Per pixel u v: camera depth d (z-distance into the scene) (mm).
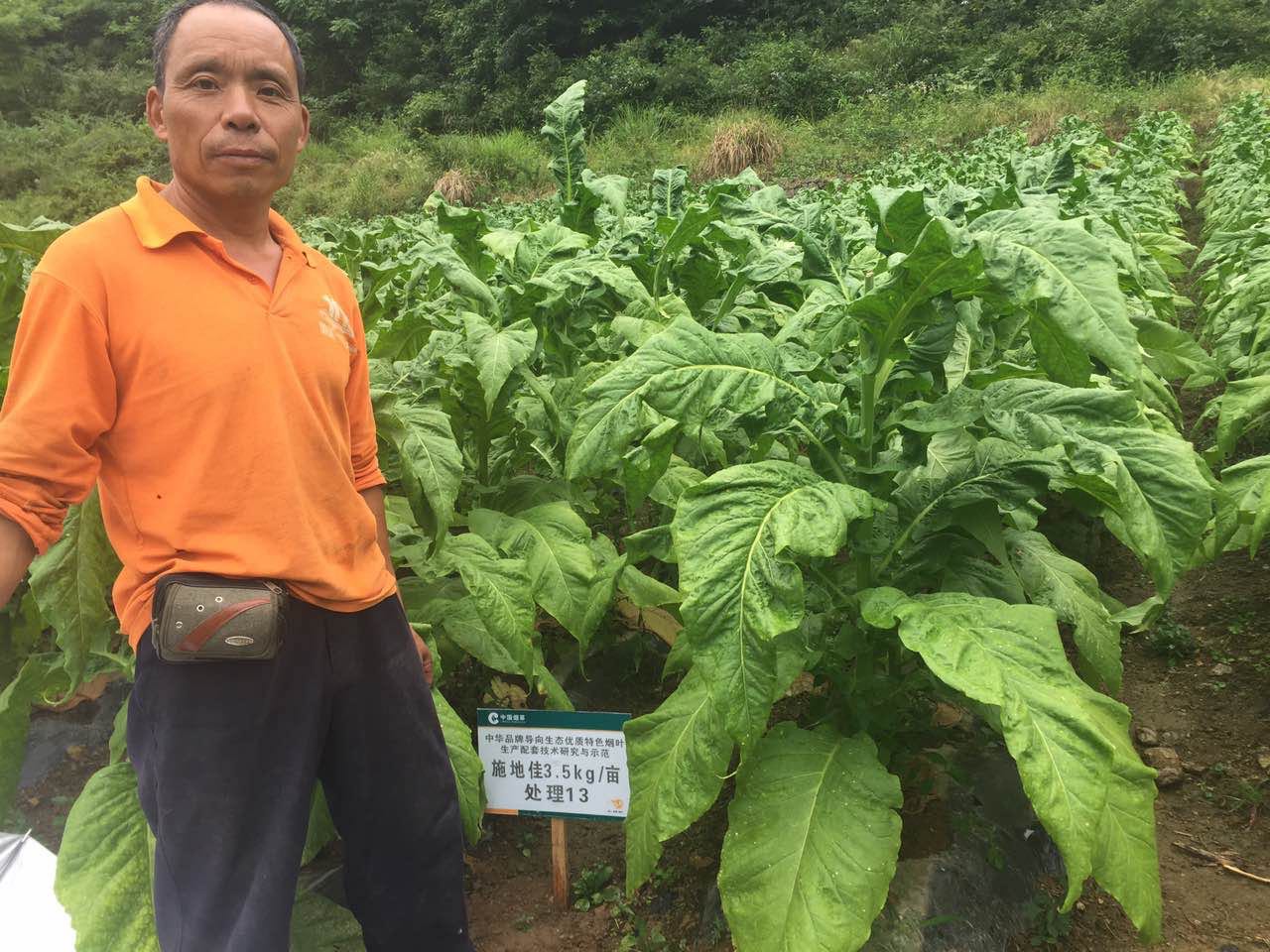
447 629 2623
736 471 2043
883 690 2338
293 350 1683
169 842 1604
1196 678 3436
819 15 31031
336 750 1820
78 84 33719
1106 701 1958
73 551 2074
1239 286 4734
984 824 2473
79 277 1493
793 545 1877
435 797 1918
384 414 2324
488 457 3221
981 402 2207
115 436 1579
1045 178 4121
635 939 2367
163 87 1616
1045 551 2678
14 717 2369
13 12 33094
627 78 28234
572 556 2637
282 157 1673
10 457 1444
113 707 3023
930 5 29078
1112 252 2312
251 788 1622
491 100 30031
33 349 1492
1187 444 2021
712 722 2188
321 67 36188
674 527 1964
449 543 2535
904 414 2312
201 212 1669
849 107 24500
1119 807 1911
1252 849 2646
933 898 2197
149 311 1532
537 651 2654
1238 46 26000
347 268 4406
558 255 3438
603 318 3752
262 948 1603
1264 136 12398
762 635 1826
